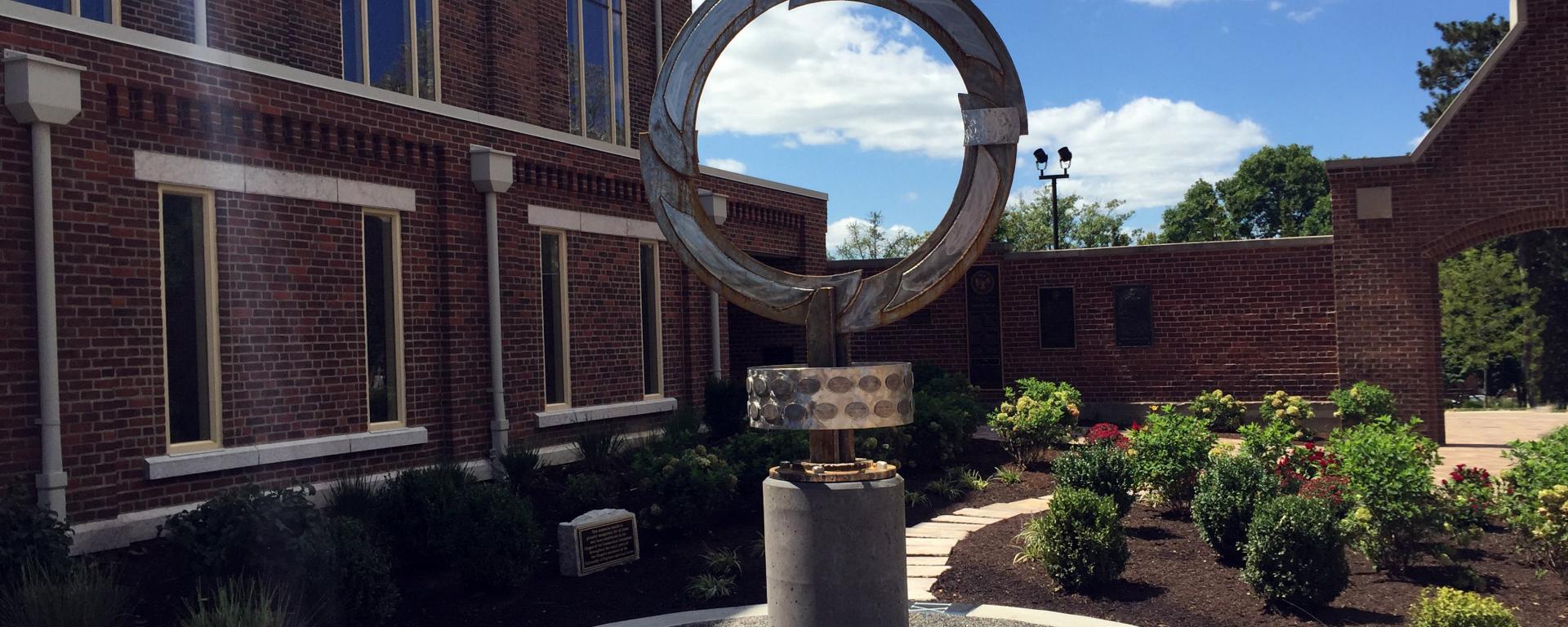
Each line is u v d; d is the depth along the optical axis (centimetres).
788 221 1950
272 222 1048
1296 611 729
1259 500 834
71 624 639
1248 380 2047
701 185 1664
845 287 470
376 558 755
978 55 452
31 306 847
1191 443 1038
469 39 1577
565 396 1427
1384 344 1873
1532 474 873
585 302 1466
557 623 763
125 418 912
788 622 446
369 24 1439
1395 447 825
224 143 1003
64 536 771
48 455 842
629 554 916
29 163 849
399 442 1166
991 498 1196
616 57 1908
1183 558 877
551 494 1159
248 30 1274
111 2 1139
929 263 458
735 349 2377
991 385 2233
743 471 1084
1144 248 2117
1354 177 1892
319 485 1078
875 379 449
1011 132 447
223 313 1002
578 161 1447
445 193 1237
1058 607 759
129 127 922
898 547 448
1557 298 3956
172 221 972
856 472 451
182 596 763
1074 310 2172
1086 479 1013
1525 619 716
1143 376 2123
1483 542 917
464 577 837
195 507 948
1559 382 3941
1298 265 2016
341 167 1121
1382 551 815
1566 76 1767
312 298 1087
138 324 925
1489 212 1814
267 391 1039
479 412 1273
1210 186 6284
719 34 487
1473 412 2538
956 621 720
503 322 1304
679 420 1446
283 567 729
